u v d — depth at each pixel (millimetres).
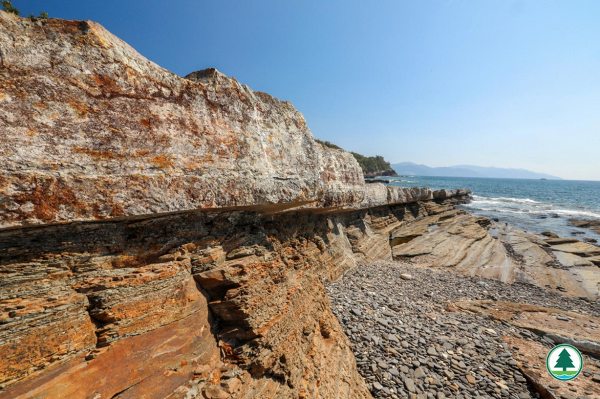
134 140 3635
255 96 5945
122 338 4055
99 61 3352
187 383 4598
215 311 5590
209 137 4586
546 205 68125
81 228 3742
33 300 3307
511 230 37281
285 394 6176
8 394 3039
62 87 3059
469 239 29703
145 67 3855
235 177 4934
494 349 11719
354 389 8625
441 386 9375
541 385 9555
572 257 26344
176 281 4793
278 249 7637
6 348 3051
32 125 2840
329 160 13625
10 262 3191
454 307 15836
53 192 2953
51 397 3299
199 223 5324
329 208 10914
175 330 4684
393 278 19578
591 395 9203
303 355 7262
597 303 18062
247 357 5543
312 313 8531
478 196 90375
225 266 5609
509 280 21906
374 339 11352
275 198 5895
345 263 19422
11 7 8711
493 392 9406
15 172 2707
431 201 43562
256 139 5594
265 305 6230
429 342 11594
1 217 2637
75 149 3125
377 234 26938
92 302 3861
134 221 4277
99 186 3285
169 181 3945
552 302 18000
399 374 9750
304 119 7574
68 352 3533
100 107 3340
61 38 3105
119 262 4141
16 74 2771
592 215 52250
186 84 4359
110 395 3779
